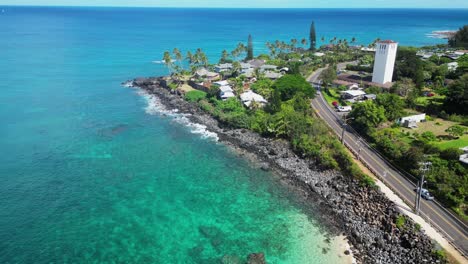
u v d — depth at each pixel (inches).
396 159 2979.8
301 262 2105.1
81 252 2193.7
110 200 2753.4
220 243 2278.5
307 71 6638.8
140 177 3110.2
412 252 2074.3
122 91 6023.6
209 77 6254.9
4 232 2349.9
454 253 1998.0
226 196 2817.4
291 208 2642.7
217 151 3636.8
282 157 3388.3
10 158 3395.7
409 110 4195.4
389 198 2518.5
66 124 4362.7
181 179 3085.6
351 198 2672.2
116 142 3843.5
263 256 2126.0
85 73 7386.8
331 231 2367.1
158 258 2155.5
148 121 4530.0
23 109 4896.7
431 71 5570.9
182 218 2539.4
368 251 2155.5
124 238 2326.5
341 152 3078.2
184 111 4911.4
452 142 3189.0
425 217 2301.9
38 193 2815.0
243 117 4165.8
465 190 2386.8
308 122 3688.5
